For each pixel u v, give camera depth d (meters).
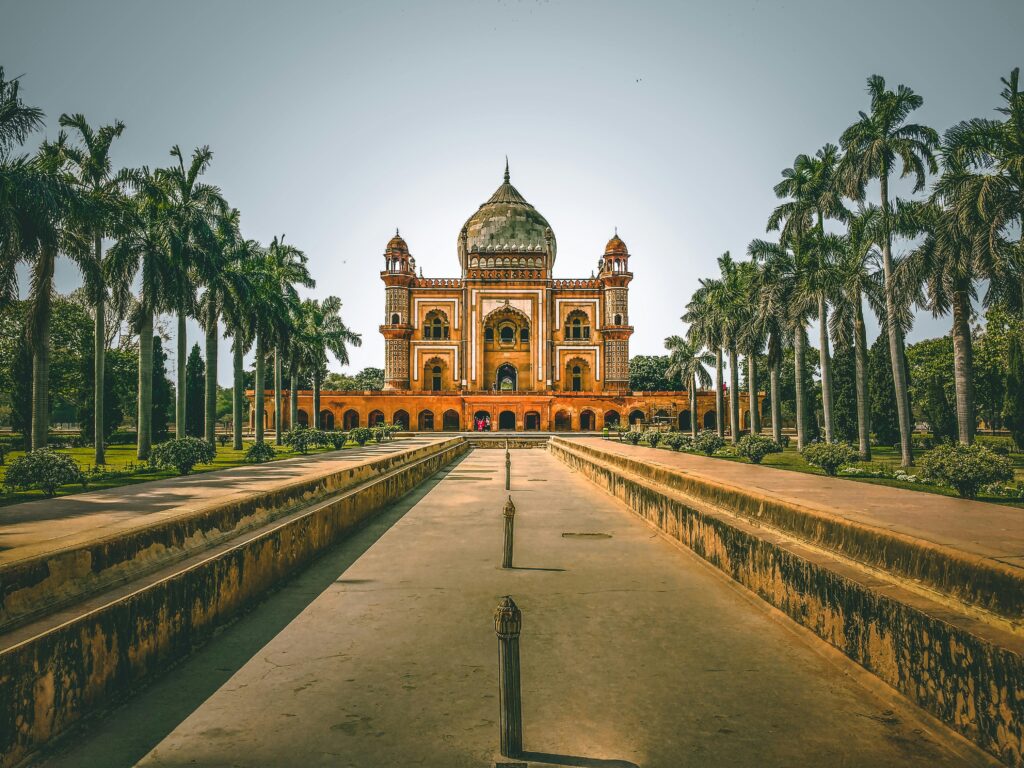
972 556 4.11
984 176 15.96
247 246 28.92
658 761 3.43
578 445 24.84
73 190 16.20
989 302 17.47
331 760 3.45
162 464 15.86
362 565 8.03
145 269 21.97
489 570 7.76
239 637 5.42
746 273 32.50
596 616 6.00
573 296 56.62
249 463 20.23
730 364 32.25
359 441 33.62
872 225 21.08
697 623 5.79
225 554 5.68
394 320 54.91
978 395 35.19
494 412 52.16
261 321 28.91
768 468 15.98
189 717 3.95
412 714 4.00
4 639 3.42
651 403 52.84
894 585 4.51
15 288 15.66
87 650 3.82
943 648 3.65
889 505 7.89
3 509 7.69
